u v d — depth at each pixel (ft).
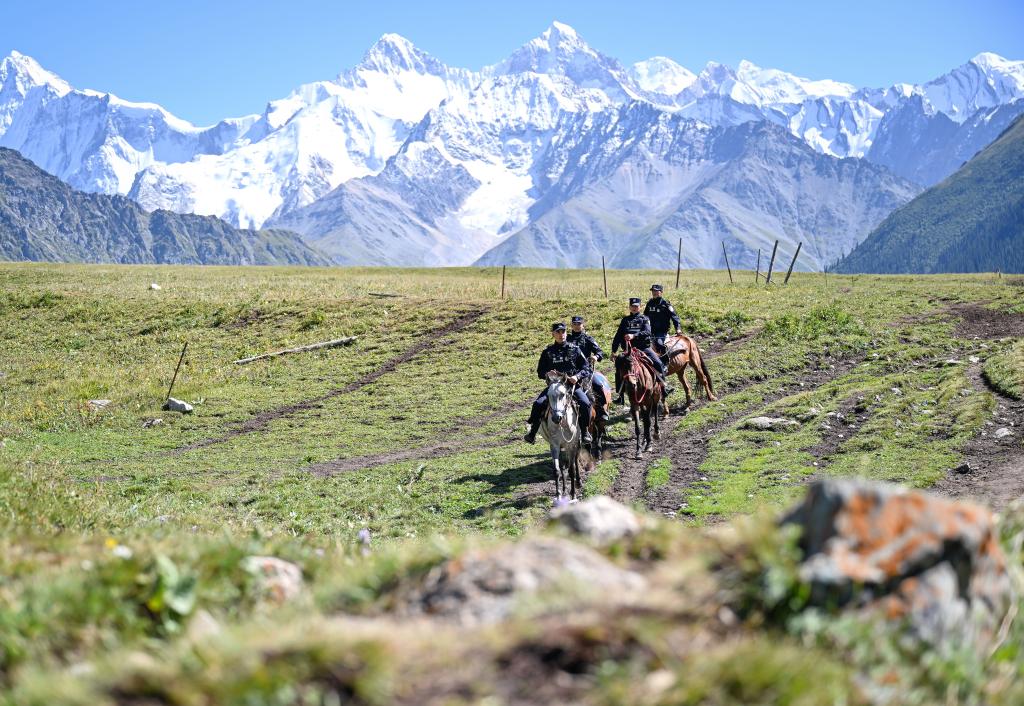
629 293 183.52
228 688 15.58
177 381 140.97
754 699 15.34
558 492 69.10
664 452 85.25
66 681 16.70
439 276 296.30
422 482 81.25
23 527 35.73
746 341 134.82
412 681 15.89
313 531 62.59
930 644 17.54
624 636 16.66
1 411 127.34
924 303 156.66
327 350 154.81
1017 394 84.99
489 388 122.62
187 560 25.73
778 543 18.95
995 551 19.49
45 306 195.72
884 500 18.84
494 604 19.08
